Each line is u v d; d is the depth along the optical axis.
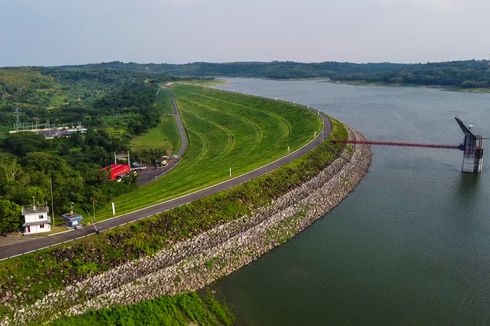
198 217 77.69
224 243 74.31
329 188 105.31
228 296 63.09
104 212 81.88
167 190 98.12
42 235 65.88
